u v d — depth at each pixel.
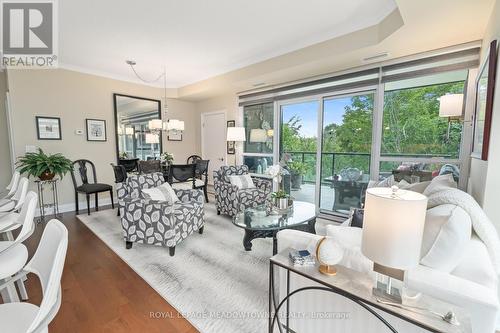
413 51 2.81
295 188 4.31
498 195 1.57
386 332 1.06
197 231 3.23
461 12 1.99
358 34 2.74
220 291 1.97
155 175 3.13
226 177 4.15
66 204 4.22
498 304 0.85
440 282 0.97
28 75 3.76
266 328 1.58
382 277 1.01
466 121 2.65
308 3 2.33
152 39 3.09
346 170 3.72
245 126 5.15
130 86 4.95
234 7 2.38
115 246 2.81
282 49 3.44
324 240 1.16
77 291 1.98
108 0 2.24
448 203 1.32
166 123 4.77
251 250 2.71
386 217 0.88
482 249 1.17
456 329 0.82
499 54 1.52
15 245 1.48
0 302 1.86
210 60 3.90
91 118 4.43
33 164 3.49
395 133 3.19
